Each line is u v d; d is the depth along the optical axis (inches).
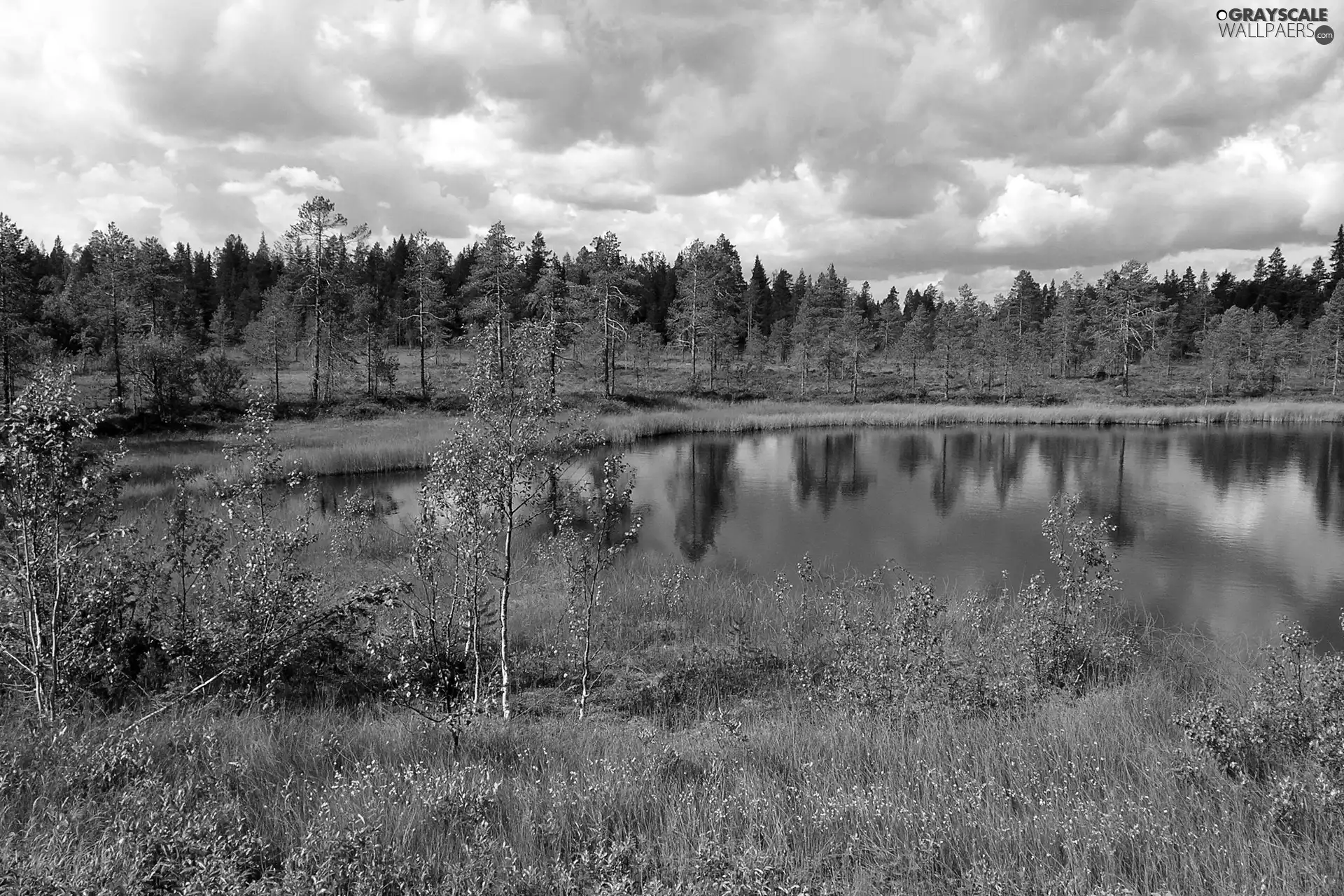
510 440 368.2
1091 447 1692.9
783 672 450.3
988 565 757.3
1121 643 455.2
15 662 312.3
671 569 681.6
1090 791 227.1
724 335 2955.2
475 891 162.2
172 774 234.2
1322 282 4461.1
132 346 1739.7
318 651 366.3
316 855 169.8
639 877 176.6
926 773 240.5
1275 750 239.5
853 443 1809.8
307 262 1955.0
